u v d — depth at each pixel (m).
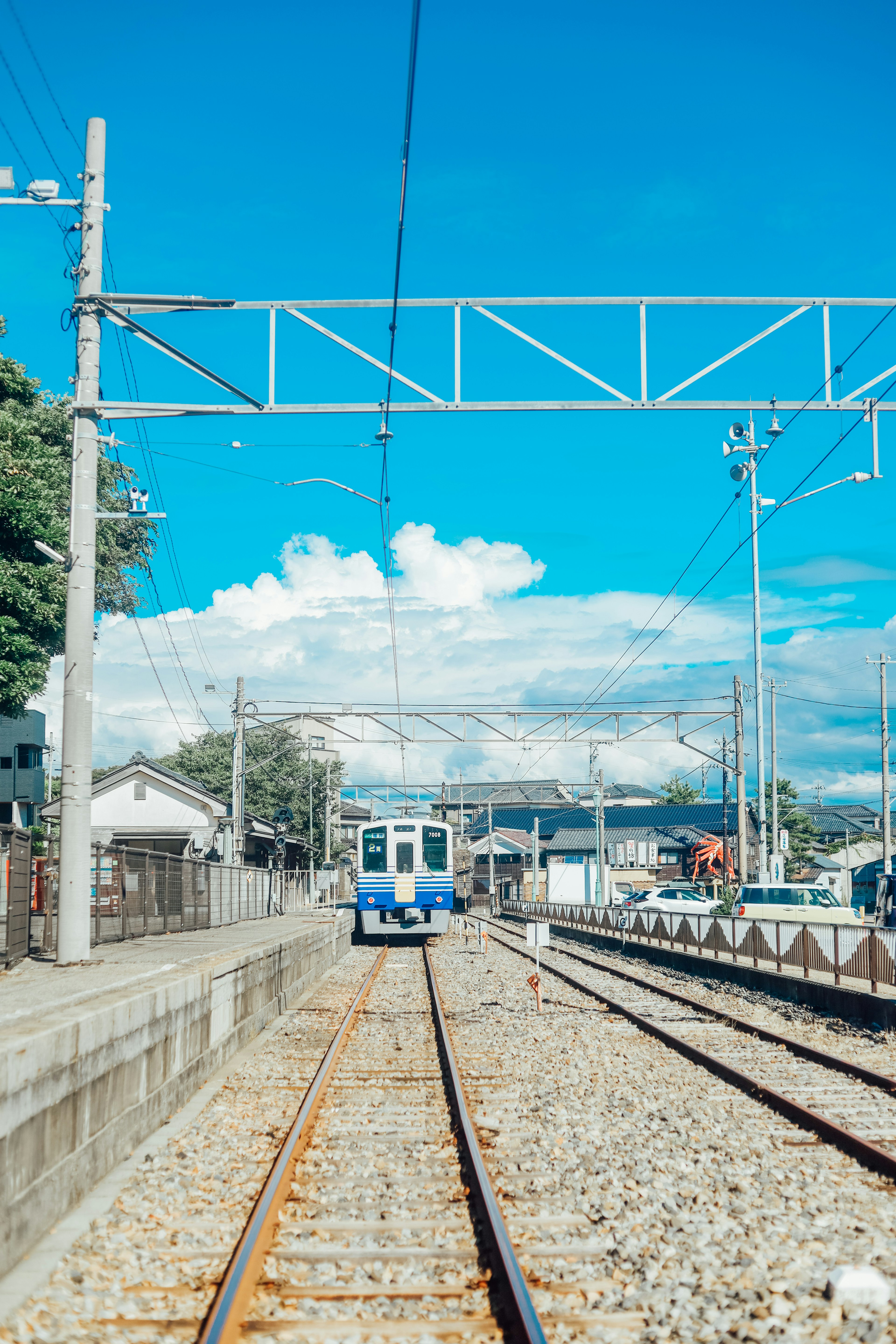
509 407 10.27
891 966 13.10
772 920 17.47
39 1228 5.30
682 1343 4.19
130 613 27.84
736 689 30.75
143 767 35.78
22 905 11.91
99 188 10.72
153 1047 7.72
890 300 10.42
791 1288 4.65
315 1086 9.02
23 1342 4.14
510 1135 7.52
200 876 22.12
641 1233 5.39
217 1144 7.31
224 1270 4.95
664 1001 16.16
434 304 10.14
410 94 7.01
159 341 10.43
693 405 10.33
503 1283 4.70
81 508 10.78
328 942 21.92
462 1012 14.59
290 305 10.17
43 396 21.80
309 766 54.41
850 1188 6.20
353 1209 5.81
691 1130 7.67
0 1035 5.43
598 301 10.20
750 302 10.32
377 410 10.29
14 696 16.31
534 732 29.52
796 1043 11.19
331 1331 4.27
